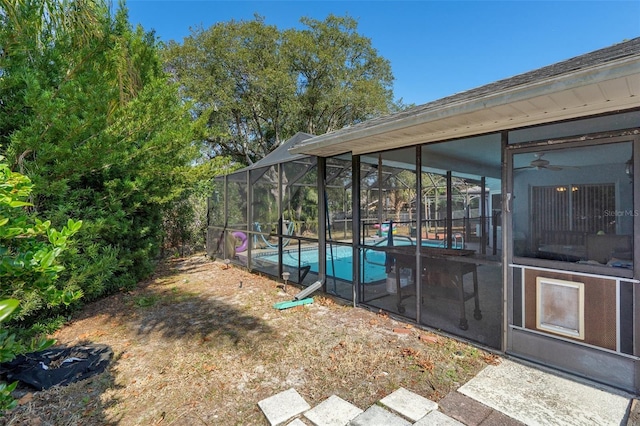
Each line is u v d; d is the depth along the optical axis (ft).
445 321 12.51
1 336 4.87
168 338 12.72
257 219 24.09
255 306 16.46
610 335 8.64
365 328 13.16
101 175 16.99
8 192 4.74
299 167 19.98
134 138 15.78
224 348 11.67
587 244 8.99
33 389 9.11
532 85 7.79
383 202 14.98
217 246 30.42
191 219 34.68
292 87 51.08
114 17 19.30
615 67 6.56
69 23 13.57
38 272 4.95
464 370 9.71
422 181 13.14
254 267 24.52
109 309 16.48
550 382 8.96
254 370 10.05
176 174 22.07
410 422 7.39
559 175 9.41
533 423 7.29
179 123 22.79
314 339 12.16
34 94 11.38
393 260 14.75
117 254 17.39
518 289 10.36
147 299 18.01
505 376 9.32
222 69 50.37
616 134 8.36
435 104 11.87
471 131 11.21
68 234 5.44
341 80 56.95
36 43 13.28
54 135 12.32
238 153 59.36
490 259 11.18
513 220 10.40
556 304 9.55
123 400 8.64
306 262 20.52
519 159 10.19
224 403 8.41
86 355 10.84
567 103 8.42
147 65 22.38
